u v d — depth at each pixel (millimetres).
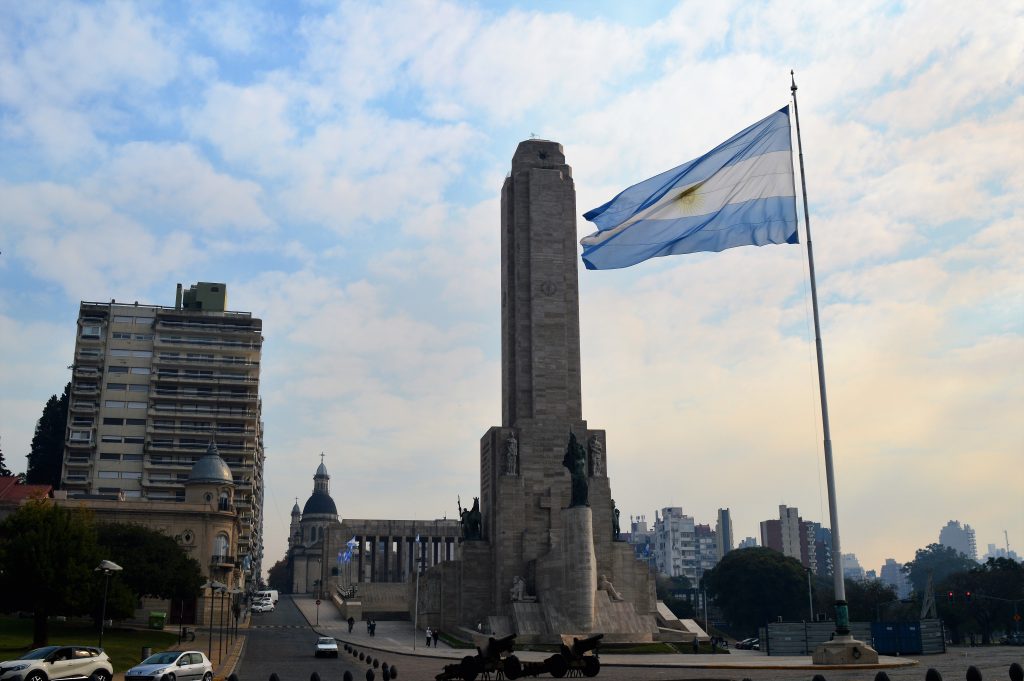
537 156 127875
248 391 170250
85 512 102625
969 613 147625
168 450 164250
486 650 36438
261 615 146875
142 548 103875
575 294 123062
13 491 127938
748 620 160000
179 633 99812
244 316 173625
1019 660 66312
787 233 49844
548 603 103125
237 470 167000
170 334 170250
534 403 118438
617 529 116188
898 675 47750
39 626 75938
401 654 85312
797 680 46250
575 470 97500
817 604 160125
